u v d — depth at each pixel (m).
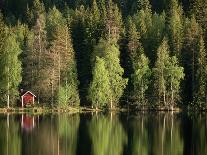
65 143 62.12
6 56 118.44
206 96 118.56
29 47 126.12
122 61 132.00
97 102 119.25
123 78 126.06
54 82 119.12
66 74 122.69
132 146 60.19
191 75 126.31
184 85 124.56
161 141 64.56
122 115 106.62
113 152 55.56
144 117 101.56
